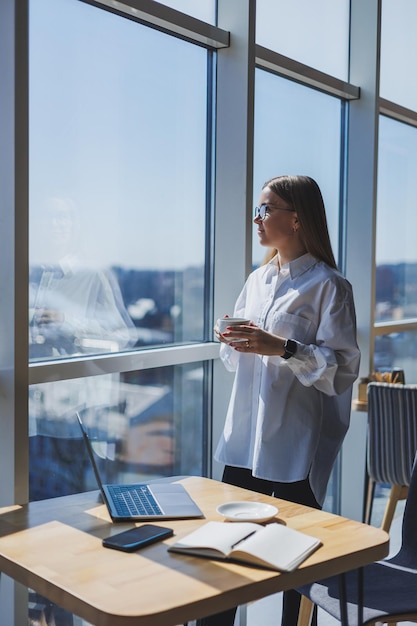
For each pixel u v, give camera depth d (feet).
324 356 8.27
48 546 5.84
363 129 13.62
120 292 9.52
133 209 9.65
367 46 13.47
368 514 13.06
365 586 7.28
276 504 7.02
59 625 8.88
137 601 4.88
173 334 10.30
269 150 12.05
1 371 7.84
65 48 8.71
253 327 8.23
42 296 8.57
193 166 10.49
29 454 8.50
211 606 4.98
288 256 9.02
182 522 6.44
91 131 9.06
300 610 8.06
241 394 9.11
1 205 7.76
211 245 10.78
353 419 13.93
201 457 10.84
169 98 10.06
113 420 9.50
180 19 9.71
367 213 13.67
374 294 13.91
